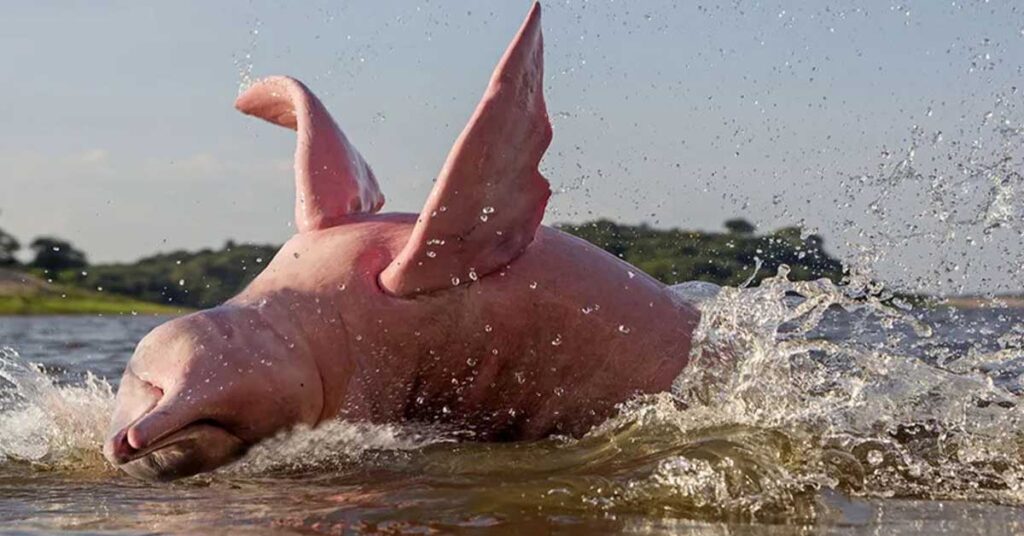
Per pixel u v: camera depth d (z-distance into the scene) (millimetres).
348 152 6246
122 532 4320
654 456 5105
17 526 4449
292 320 5496
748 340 5965
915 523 4324
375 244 5746
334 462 5523
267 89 6664
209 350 5238
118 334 15266
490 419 5820
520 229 5539
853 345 6520
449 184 5246
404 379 5637
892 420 5531
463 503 4570
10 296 19844
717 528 4227
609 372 5777
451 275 5520
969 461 5125
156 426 4930
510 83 5199
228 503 4758
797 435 5246
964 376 6020
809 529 4234
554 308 5684
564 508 4484
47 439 6023
